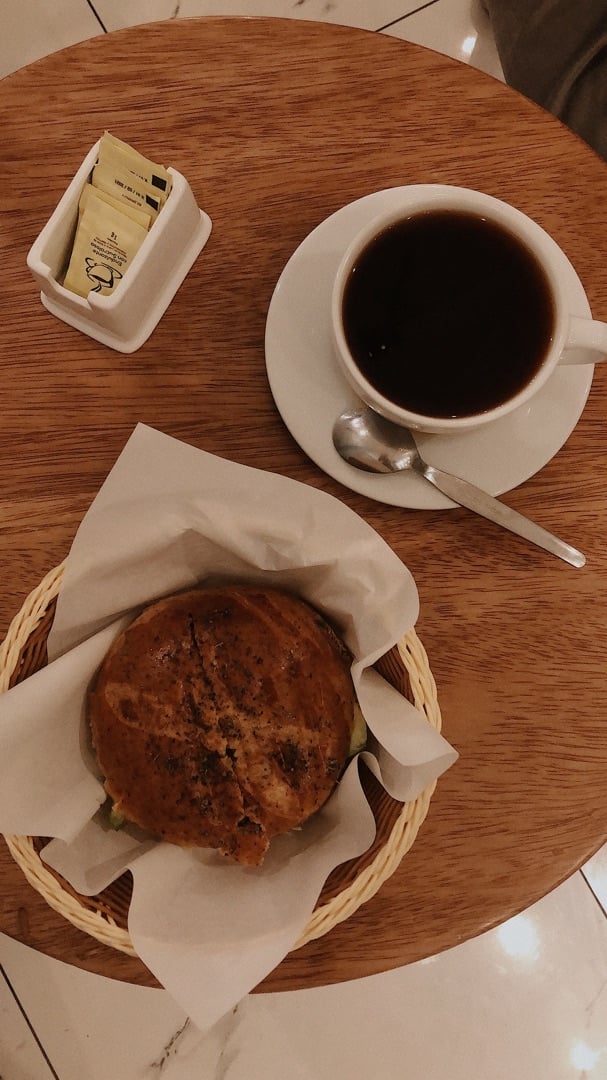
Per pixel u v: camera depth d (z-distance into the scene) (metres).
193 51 0.67
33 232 0.67
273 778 0.61
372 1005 0.96
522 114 0.67
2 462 0.66
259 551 0.62
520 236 0.61
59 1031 0.95
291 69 0.67
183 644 0.62
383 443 0.64
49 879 0.58
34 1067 0.95
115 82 0.67
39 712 0.59
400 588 0.59
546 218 0.67
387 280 0.62
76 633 0.63
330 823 0.62
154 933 0.57
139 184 0.62
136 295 0.64
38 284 0.65
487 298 0.62
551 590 0.65
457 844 0.64
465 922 0.63
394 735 0.58
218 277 0.67
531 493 0.66
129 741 0.61
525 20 0.88
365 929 0.63
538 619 0.65
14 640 0.60
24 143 0.67
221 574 0.65
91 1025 0.95
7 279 0.66
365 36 0.68
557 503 0.66
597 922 0.97
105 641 0.63
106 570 0.61
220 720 0.61
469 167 0.67
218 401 0.66
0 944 0.96
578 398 0.65
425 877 0.64
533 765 0.65
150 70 0.67
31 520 0.66
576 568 0.65
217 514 0.61
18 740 0.59
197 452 0.60
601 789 0.64
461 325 0.62
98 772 0.63
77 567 0.60
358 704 0.63
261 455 0.66
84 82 0.67
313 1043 0.95
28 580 0.65
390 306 0.62
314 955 0.63
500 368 0.61
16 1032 0.95
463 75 0.67
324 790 0.62
